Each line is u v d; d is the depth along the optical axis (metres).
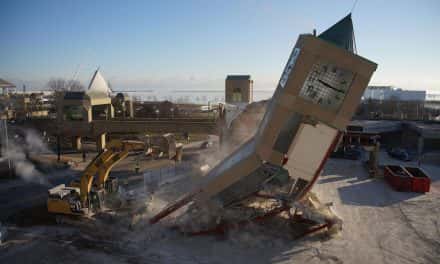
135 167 35.12
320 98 17.30
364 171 34.31
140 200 22.22
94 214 20.34
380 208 23.02
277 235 18.30
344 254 16.33
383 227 19.66
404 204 23.89
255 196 19.56
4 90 60.25
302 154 18.09
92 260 15.39
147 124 40.62
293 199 18.83
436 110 81.31
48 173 32.28
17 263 15.01
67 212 19.36
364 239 18.00
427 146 45.88
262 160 17.53
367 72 16.05
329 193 26.72
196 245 17.20
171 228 18.91
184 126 39.47
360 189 27.91
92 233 18.30
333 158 40.81
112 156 20.08
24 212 21.53
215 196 19.48
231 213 18.83
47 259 15.40
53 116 52.00
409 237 18.28
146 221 19.55
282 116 16.81
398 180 27.28
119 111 58.34
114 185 22.61
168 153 20.05
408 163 38.19
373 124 47.91
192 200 18.97
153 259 15.62
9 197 24.77
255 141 20.77
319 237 18.14
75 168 34.53
